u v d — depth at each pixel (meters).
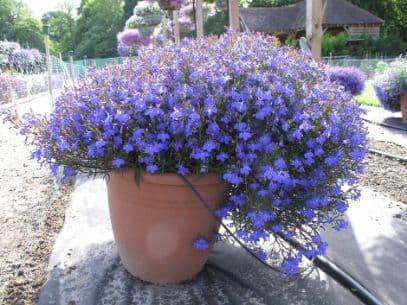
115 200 2.21
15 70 16.91
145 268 2.29
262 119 2.03
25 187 4.28
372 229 3.09
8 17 49.44
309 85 2.21
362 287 2.30
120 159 1.90
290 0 36.69
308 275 2.46
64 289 2.31
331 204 2.24
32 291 2.33
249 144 1.97
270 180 1.93
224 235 2.27
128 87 2.07
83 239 2.92
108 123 1.91
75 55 50.97
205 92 2.03
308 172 2.12
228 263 2.56
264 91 2.04
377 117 8.49
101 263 2.57
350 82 10.60
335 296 2.28
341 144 2.17
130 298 2.23
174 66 2.15
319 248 2.11
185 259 2.25
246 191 1.98
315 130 2.06
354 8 31.36
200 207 2.11
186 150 1.98
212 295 2.26
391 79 8.00
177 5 7.57
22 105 12.12
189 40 2.61
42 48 50.25
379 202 3.62
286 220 2.13
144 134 1.94
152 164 1.94
